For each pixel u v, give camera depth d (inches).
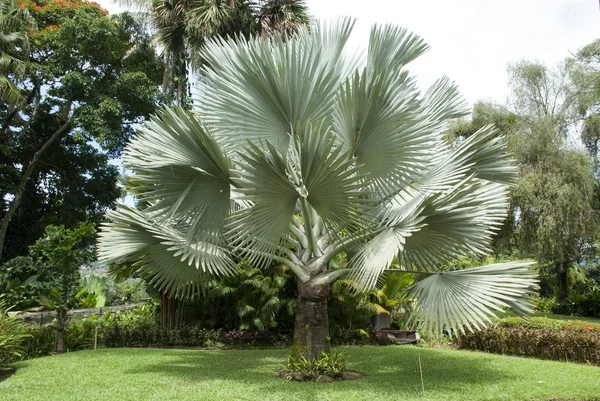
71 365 304.5
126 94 713.6
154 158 253.9
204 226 267.1
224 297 455.8
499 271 243.8
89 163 843.4
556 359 360.8
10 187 698.8
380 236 251.0
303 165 209.5
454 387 249.0
